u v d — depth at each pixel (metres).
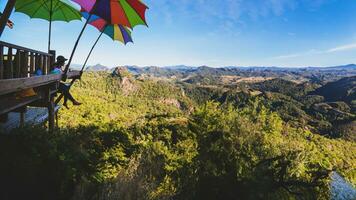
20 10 8.31
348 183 8.10
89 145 8.38
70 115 21.08
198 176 7.07
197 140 10.10
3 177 4.93
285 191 7.15
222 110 13.35
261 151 9.15
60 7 8.33
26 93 6.46
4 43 4.82
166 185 6.31
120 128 13.93
